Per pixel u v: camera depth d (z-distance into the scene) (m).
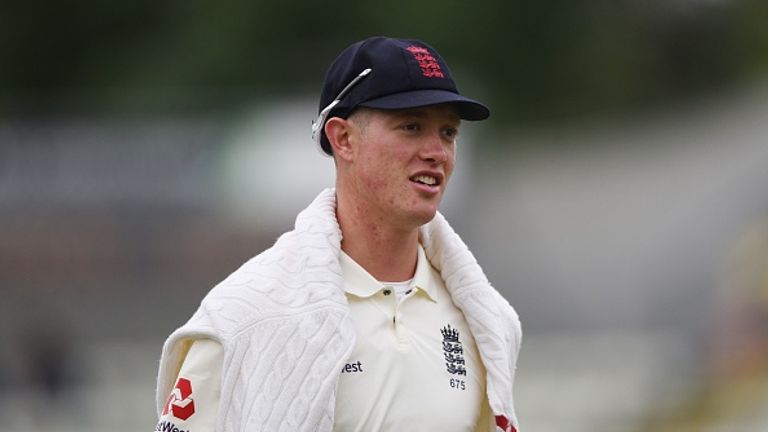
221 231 91.50
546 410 70.38
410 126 13.83
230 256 91.50
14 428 83.69
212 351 13.69
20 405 85.00
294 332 13.54
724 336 58.22
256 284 13.86
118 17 140.88
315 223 14.18
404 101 13.65
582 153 123.25
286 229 91.50
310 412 13.24
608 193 111.69
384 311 14.09
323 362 13.40
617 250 101.94
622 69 138.62
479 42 132.12
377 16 128.62
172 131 91.75
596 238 103.81
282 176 91.62
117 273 91.12
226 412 13.52
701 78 141.12
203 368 13.69
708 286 76.00
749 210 86.62
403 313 14.20
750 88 129.25
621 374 77.50
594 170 118.06
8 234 90.19
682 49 141.50
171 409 13.65
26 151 90.50
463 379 14.16
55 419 84.31
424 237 14.88
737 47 142.00
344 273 14.15
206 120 94.12
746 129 115.50
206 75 126.25
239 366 13.52
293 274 13.94
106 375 87.75
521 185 114.62
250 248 91.50
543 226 106.31
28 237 90.25
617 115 134.75
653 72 140.62
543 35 135.00
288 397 13.31
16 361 85.88
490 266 102.31
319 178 91.50
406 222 13.95
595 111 135.50
